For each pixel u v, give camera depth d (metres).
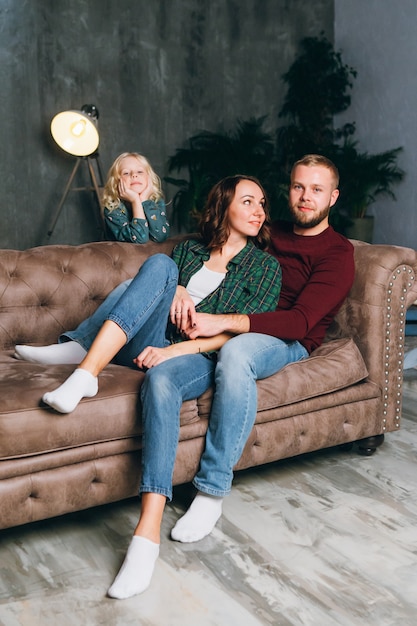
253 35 6.59
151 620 1.51
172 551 1.80
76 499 1.83
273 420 2.14
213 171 6.28
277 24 6.66
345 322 2.46
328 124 6.84
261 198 2.31
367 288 2.39
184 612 1.54
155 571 1.70
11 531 1.92
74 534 1.90
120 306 1.88
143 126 6.20
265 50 6.65
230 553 1.79
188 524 1.86
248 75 6.62
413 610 1.55
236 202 2.27
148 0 6.06
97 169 6.02
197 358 2.00
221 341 2.11
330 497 2.12
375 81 6.30
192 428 1.97
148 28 6.10
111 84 6.00
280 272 2.30
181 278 2.32
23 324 2.37
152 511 1.70
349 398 2.32
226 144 6.28
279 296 2.38
